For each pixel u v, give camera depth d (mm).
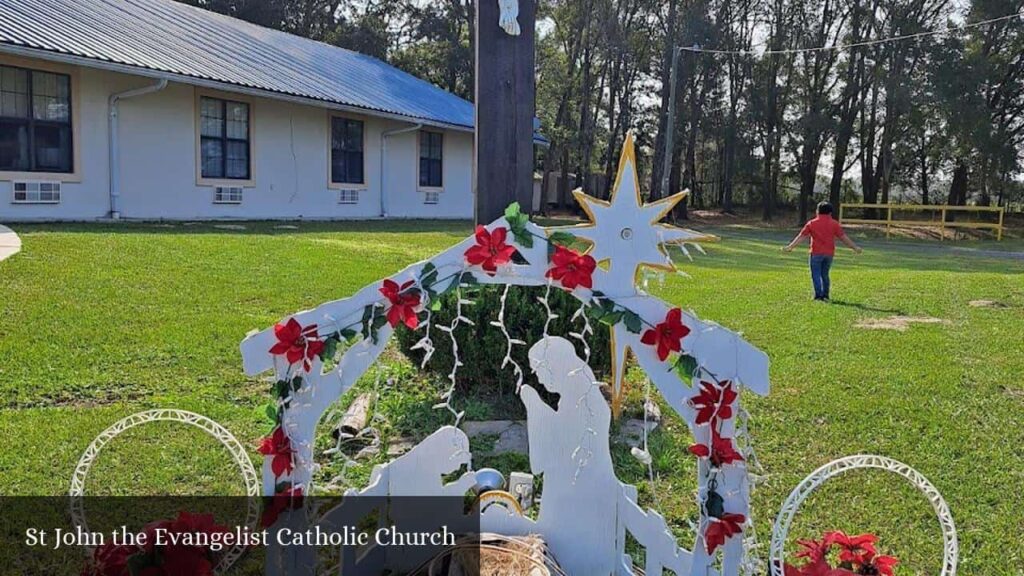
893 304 7984
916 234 24281
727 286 9180
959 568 2473
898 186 32594
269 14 29469
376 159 16891
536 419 2059
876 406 4184
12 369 4113
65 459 3094
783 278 10328
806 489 1983
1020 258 15930
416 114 16547
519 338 3965
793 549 2598
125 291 6133
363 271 8000
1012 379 4789
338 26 31094
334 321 1875
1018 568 2480
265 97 13344
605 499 2059
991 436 3725
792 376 4816
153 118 12117
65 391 3893
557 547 2092
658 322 1854
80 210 11133
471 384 4188
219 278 6992
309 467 1925
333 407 3738
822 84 29234
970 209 21953
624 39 28406
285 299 6371
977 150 25625
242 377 4301
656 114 32312
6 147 10195
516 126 3531
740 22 29859
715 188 36062
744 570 1967
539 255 1880
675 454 3473
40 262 6828
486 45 3439
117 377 4156
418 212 18375
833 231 8141
